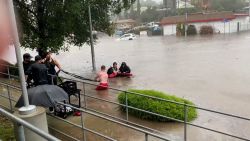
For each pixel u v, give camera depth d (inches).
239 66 823.7
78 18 729.6
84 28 791.7
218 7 4904.0
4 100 387.2
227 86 590.6
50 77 381.1
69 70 931.3
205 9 4239.7
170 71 800.3
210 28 2507.4
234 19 2628.0
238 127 338.3
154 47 1563.7
